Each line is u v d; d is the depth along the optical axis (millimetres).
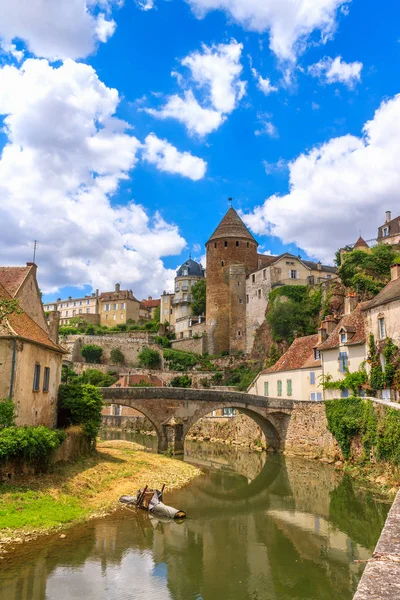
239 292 78250
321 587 13320
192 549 16125
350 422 29172
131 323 109312
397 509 7680
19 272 26062
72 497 19391
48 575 13125
